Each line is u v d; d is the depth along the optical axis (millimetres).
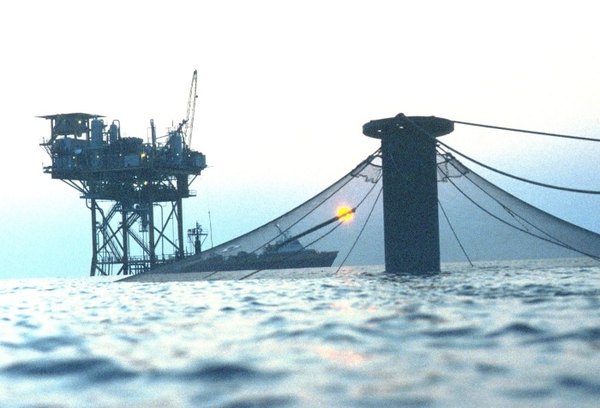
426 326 41875
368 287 74500
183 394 26703
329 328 43000
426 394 25031
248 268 82875
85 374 31469
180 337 41969
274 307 59000
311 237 87562
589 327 38906
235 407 24438
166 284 107812
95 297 86125
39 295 101562
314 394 25734
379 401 24391
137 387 28281
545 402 23344
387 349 34562
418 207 91312
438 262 92250
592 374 26984
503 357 31250
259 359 33062
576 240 80812
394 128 91875
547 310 47906
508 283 72562
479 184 87750
